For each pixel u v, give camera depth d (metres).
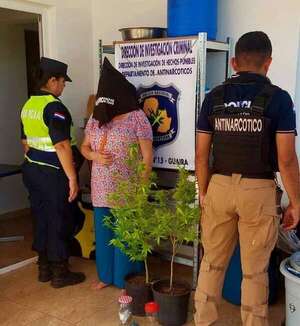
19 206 4.63
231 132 1.96
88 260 3.37
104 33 3.82
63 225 2.87
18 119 4.62
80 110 3.87
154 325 2.43
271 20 2.95
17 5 3.24
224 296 2.72
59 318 2.53
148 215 2.36
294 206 1.96
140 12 3.57
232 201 1.98
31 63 4.72
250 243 2.00
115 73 2.60
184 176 2.33
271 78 3.00
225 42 3.04
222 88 2.02
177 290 2.47
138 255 2.46
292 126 1.87
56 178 2.81
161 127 2.84
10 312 2.59
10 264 3.29
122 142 2.60
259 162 1.93
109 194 2.57
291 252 2.62
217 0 2.94
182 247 3.22
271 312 2.57
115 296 2.79
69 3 3.62
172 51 2.72
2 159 4.51
